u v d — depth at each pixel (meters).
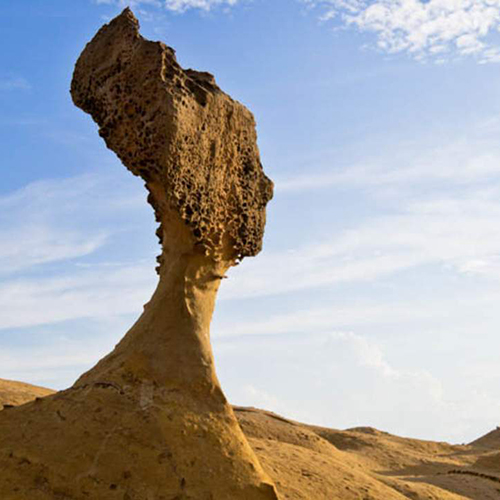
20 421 9.27
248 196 11.02
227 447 9.31
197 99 10.18
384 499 11.59
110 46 10.23
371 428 34.38
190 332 10.10
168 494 8.58
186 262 10.30
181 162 9.73
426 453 30.05
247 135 11.03
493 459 23.08
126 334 10.37
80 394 9.43
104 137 10.11
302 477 11.42
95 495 8.35
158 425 9.12
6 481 8.38
